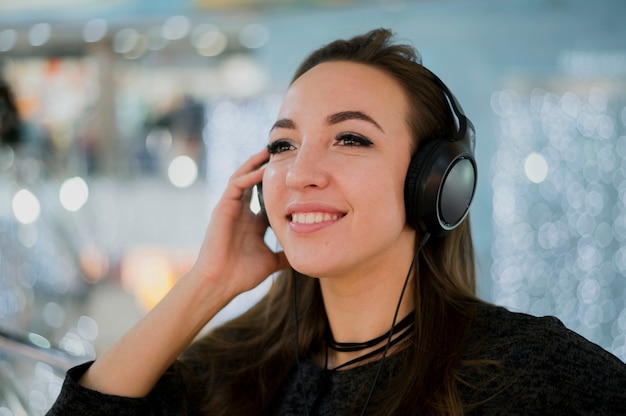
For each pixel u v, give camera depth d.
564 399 0.90
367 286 1.02
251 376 1.14
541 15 3.43
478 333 0.99
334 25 3.85
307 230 0.95
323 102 0.98
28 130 4.33
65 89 4.74
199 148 4.73
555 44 3.45
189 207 4.58
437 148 0.96
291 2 3.63
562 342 0.93
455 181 0.97
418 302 1.03
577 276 3.36
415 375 0.97
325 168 0.94
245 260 1.15
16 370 1.54
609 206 3.37
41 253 3.76
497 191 3.51
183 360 1.21
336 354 1.08
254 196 1.18
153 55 5.01
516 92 3.50
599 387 0.90
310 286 1.15
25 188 3.88
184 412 1.14
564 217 3.41
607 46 3.38
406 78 1.01
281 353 1.14
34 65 4.70
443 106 1.04
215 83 5.04
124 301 3.82
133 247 4.31
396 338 1.02
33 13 3.88
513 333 0.97
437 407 0.93
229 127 4.39
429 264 1.04
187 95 5.00
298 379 1.09
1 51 4.62
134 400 1.07
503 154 3.51
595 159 3.40
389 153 0.97
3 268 3.64
